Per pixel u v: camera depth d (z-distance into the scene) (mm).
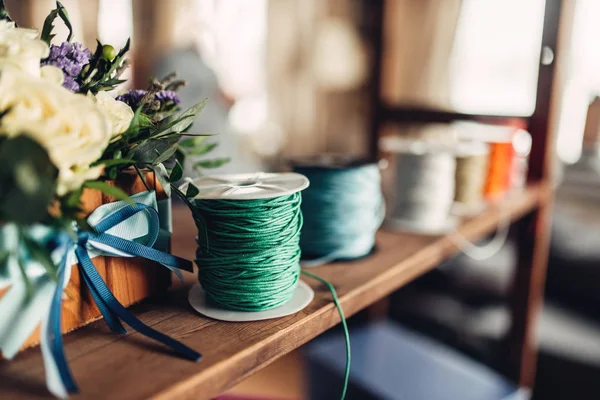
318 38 2355
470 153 1124
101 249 487
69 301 489
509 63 2238
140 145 483
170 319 535
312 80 2404
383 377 1198
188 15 2146
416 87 2162
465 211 1152
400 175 1024
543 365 1394
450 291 1692
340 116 2453
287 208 539
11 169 330
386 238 938
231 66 2311
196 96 1847
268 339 490
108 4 1920
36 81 381
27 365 427
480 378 1229
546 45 1266
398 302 1748
